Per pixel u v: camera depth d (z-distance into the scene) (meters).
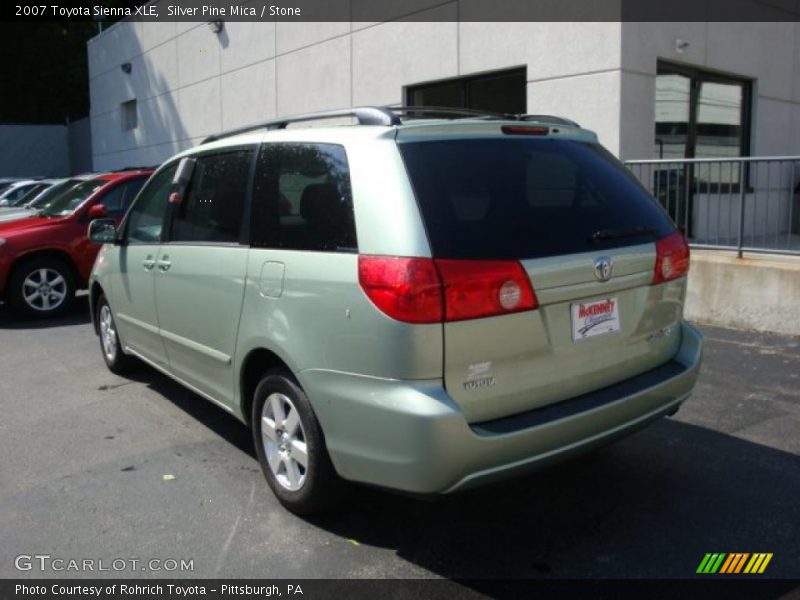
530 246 3.07
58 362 6.72
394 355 2.86
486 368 2.94
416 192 2.98
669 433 4.56
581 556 3.23
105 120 22.38
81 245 8.93
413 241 2.87
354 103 12.06
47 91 35.16
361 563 3.21
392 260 2.88
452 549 3.31
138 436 4.75
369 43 11.62
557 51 8.99
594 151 3.79
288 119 3.85
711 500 3.71
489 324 2.92
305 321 3.25
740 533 3.39
